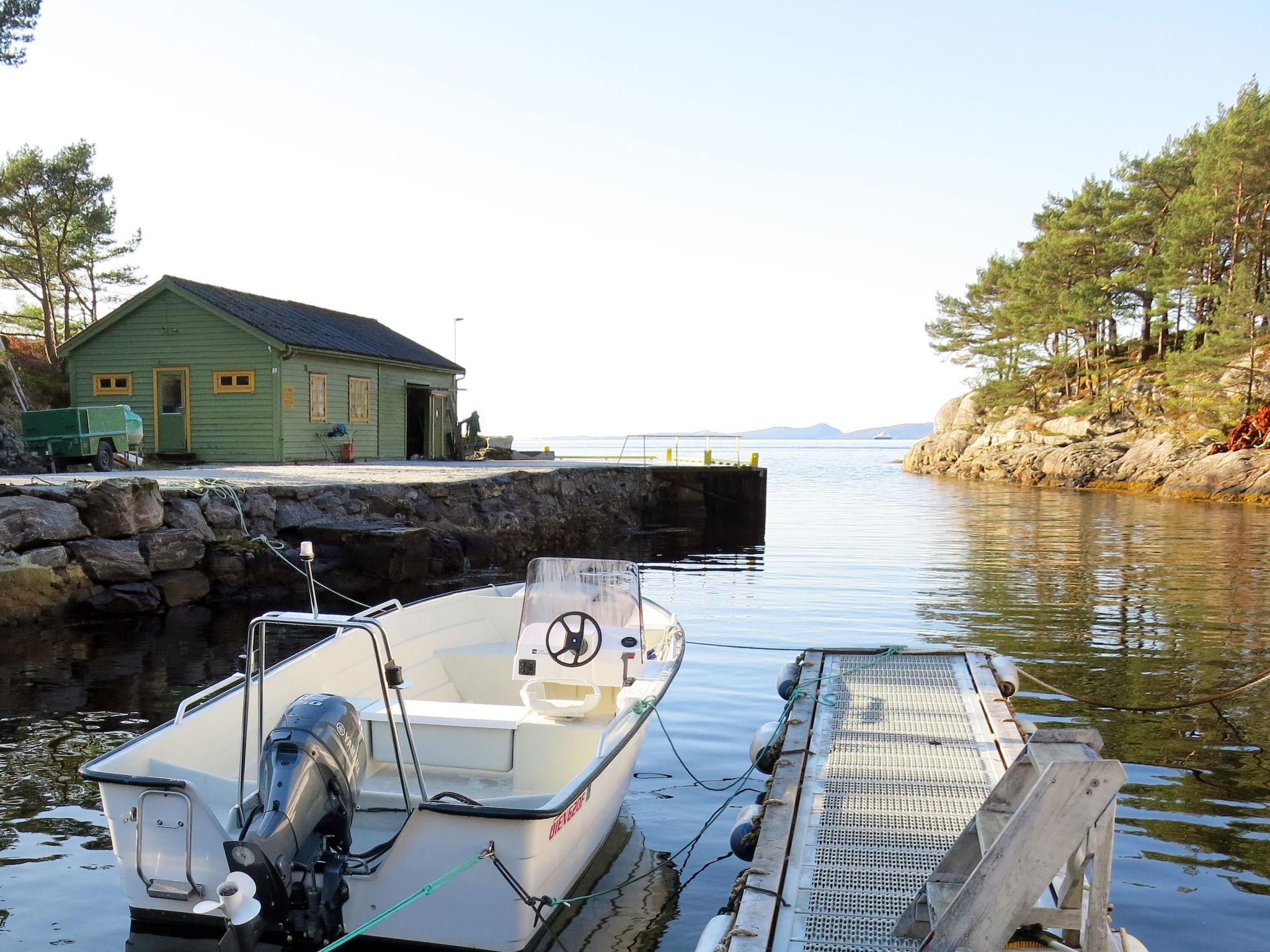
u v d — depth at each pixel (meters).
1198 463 44.47
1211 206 52.16
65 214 35.62
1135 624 14.45
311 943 5.04
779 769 6.20
